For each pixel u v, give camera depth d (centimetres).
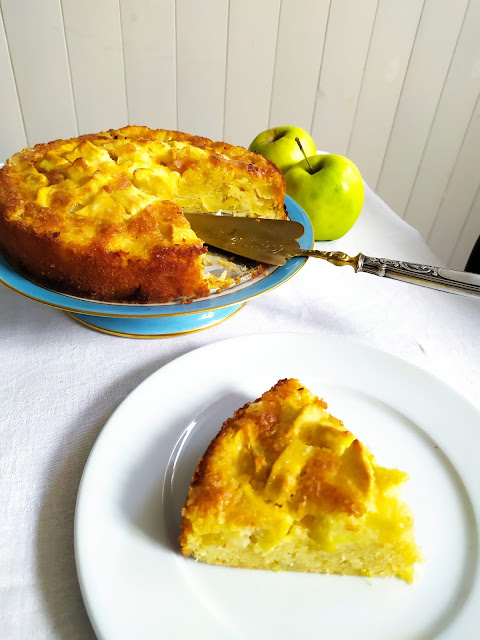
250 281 36
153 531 24
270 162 46
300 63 79
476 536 25
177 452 27
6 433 29
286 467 25
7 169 40
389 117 84
